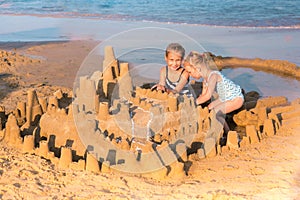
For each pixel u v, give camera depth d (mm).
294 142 5574
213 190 4430
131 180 4621
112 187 4508
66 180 4621
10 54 10164
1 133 5605
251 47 11062
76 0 19562
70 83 8203
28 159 5004
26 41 12133
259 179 4660
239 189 4461
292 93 7828
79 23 14719
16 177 4648
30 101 5902
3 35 13094
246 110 6570
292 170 4855
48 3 19312
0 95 7445
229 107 6391
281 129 6008
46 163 4934
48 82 8281
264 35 12492
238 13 15938
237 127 6426
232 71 9102
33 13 17016
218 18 15102
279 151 5332
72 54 10445
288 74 8898
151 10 16891
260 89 8078
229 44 11398
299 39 11945
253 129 5656
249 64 9508
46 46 11336
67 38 12445
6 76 8633
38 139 5535
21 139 5371
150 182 4621
